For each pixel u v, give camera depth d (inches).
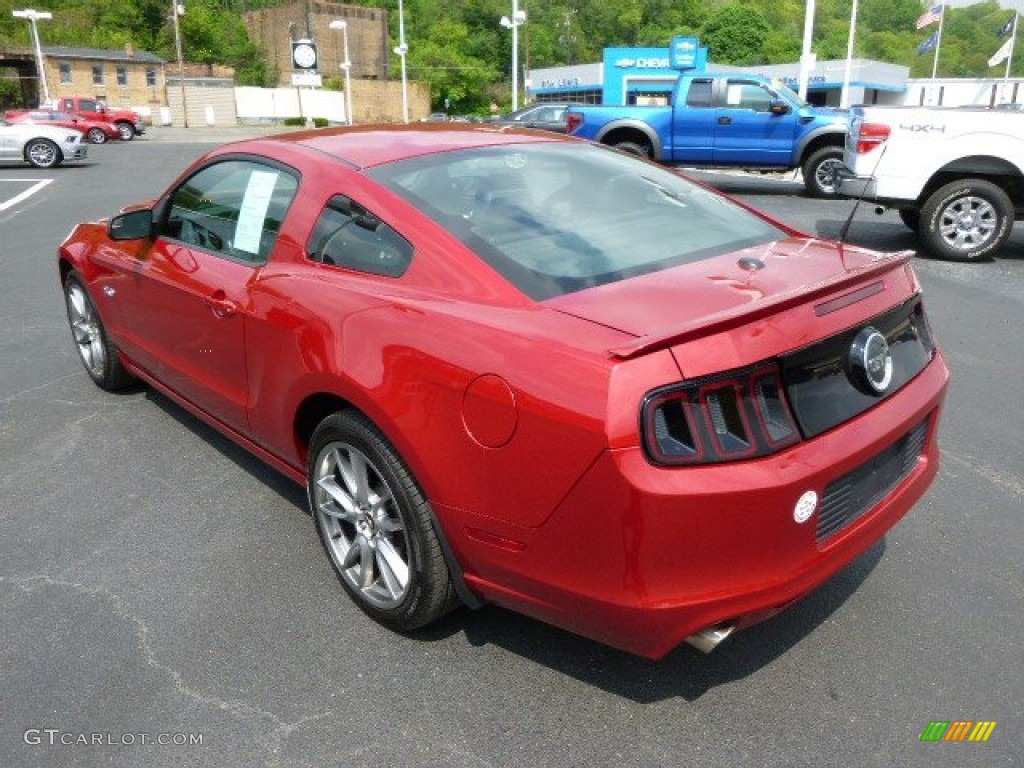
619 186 132.1
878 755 95.4
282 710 103.2
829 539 97.3
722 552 86.9
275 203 134.1
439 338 99.8
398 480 105.5
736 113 581.3
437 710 102.9
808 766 94.1
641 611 87.3
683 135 594.2
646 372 84.2
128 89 2829.7
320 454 120.3
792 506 88.8
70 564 134.0
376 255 115.6
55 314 279.7
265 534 142.3
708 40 4005.9
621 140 609.6
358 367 107.0
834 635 115.4
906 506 110.6
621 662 110.7
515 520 93.9
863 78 2142.0
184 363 154.9
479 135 143.6
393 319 105.6
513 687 106.5
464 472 97.0
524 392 90.3
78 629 118.3
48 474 164.1
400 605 112.0
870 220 460.1
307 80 1894.7
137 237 159.5
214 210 148.2
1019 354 232.8
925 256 368.2
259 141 148.6
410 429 100.7
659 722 100.5
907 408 104.5
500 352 94.0
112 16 4047.7
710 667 109.6
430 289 107.2
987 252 353.4
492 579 100.8
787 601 92.8
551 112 880.3
